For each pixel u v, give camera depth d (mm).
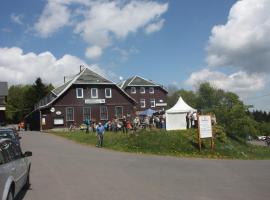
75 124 55531
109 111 58344
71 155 22344
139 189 12344
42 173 15570
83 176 14898
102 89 58312
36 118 60625
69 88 56219
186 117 34250
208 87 105125
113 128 40719
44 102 68188
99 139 29109
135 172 16062
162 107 87562
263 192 11922
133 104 60156
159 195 11414
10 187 8867
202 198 11008
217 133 30516
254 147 34125
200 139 27016
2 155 8883
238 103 36906
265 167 18375
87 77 57656
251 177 15000
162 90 88125
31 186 12820
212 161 21062
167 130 31375
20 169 10523
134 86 85500
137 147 27219
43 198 11008
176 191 12039
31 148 26312
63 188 12492
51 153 23172
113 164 18594
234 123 35656
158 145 27328
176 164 19047
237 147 30844
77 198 11000
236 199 10891
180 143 27828
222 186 12953
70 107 55906
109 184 13227
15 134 21312
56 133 44094
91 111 57156
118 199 10859
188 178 14633
